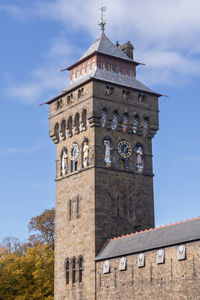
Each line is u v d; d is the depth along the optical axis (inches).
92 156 4008.4
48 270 5093.5
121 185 4067.4
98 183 3966.5
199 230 3157.0
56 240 4215.1
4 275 5029.5
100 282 3727.9
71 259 4035.4
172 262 3208.7
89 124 4065.0
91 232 3895.2
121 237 3804.1
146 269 3373.5
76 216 4065.0
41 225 6353.3
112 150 4082.2
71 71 4448.8
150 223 4133.9
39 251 5354.3
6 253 6205.7
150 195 4188.0
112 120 4124.0
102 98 4084.6
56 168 4357.8
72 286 3976.4
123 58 4343.0
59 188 4284.0
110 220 3956.7
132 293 3440.0
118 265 3592.5
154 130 4296.3
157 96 4367.6
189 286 3085.6
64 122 4333.2
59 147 4360.2
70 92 4298.7
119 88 4183.1
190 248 3120.1
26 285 5039.4
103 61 4259.4
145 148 4249.5
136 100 4252.0
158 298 3255.4
